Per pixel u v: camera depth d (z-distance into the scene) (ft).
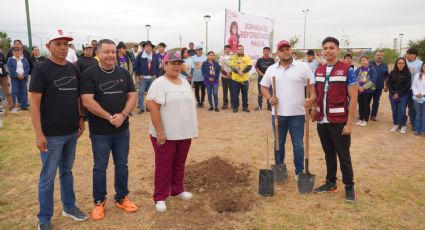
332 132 14.62
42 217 12.23
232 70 35.32
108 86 12.46
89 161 20.36
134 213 13.92
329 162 15.56
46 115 11.55
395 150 22.93
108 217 13.57
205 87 38.34
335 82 14.21
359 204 14.66
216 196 15.34
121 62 32.94
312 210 14.15
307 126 15.52
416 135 27.02
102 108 12.41
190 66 38.73
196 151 22.56
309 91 15.52
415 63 29.43
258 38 50.14
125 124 13.29
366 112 30.53
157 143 13.50
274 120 16.94
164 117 13.38
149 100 13.16
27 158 20.62
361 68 30.73
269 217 13.55
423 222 13.29
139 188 16.40
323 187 15.87
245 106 36.47
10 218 13.51
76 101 12.16
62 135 11.93
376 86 30.96
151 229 12.73
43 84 11.25
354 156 21.61
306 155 15.66
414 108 27.50
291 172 18.47
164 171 13.79
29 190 16.14
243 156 21.47
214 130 28.63
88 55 24.57
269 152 22.34
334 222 13.20
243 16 46.32
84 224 13.04
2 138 24.73
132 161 20.45
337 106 14.33
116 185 13.97
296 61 16.29
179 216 13.67
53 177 12.10
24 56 36.27
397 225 13.02
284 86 16.17
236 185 16.55
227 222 13.20
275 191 16.01
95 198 13.51
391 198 15.31
